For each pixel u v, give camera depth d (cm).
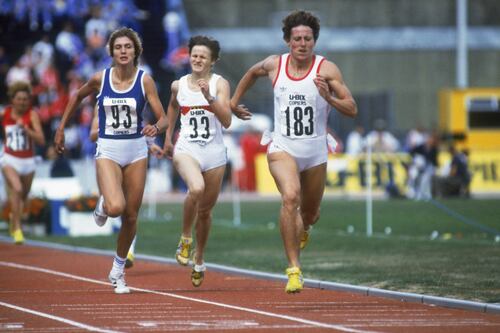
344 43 15112
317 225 7094
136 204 3691
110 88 3625
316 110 3394
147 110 11181
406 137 11969
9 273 4481
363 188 10644
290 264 3319
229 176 12294
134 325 2964
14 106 5612
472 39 15450
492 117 11912
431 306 3419
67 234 6781
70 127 10344
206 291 3862
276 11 15338
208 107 3731
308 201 3569
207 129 3744
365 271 4353
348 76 15062
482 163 11075
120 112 3619
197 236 3856
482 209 7850
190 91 3741
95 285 4038
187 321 3050
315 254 5138
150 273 4512
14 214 5688
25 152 5656
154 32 12194
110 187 3569
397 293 3616
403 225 6956
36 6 11694
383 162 10550
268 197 10912
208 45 3728
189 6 15275
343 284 3906
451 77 15150
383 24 15438
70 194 6931
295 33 3338
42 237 6500
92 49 11044
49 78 10525
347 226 6988
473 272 4244
